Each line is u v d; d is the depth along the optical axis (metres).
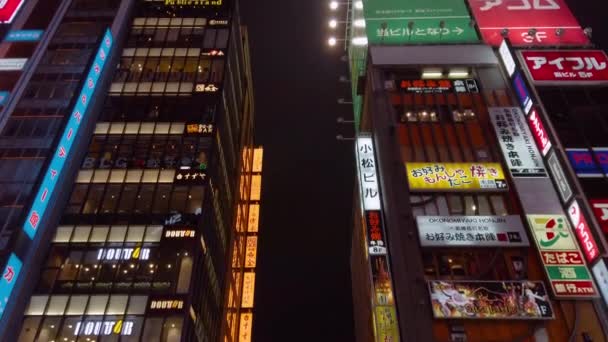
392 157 35.25
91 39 53.69
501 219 31.03
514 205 32.47
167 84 50.06
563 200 31.56
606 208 30.00
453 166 34.31
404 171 34.12
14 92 47.53
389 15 46.88
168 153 43.50
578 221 29.80
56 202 38.09
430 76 41.34
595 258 27.84
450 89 40.16
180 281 34.09
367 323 38.34
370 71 41.69
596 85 38.50
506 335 26.86
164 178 41.38
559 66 40.06
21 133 43.47
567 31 44.03
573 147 34.03
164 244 36.31
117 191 40.28
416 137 36.69
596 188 31.28
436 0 48.34
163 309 32.31
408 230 31.19
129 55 52.94
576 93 38.09
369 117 41.66
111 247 36.16
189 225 37.62
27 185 39.09
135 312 32.22
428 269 29.75
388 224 32.00
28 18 56.38
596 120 35.88
